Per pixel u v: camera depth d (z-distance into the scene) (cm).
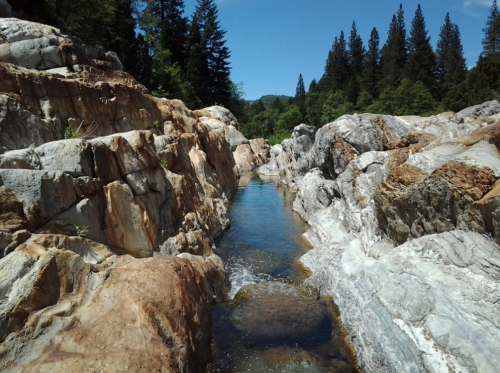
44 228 729
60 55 1386
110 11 2688
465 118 1784
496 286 643
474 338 598
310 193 2008
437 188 857
